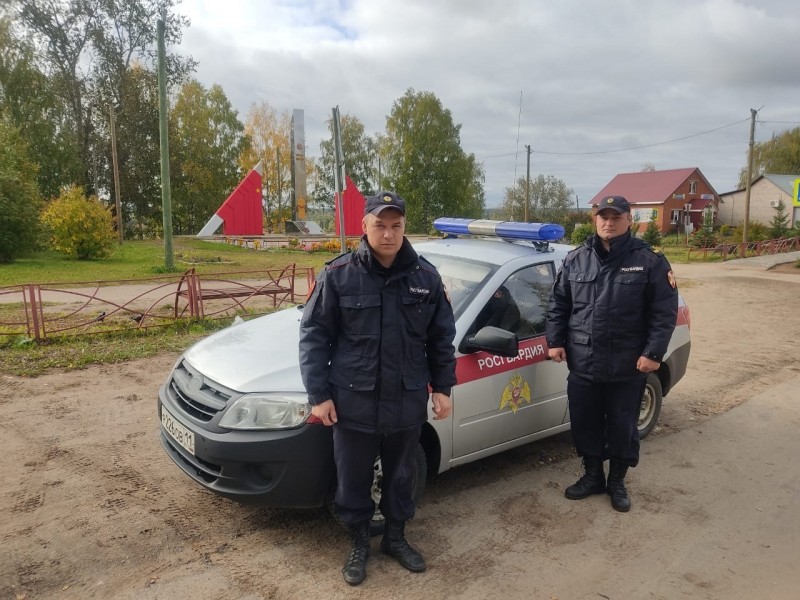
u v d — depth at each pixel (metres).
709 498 3.87
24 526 3.16
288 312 4.24
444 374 2.75
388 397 2.58
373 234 2.48
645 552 3.20
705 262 26.75
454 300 3.71
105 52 36.78
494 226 4.52
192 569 2.85
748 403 5.92
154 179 41.12
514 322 3.87
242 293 9.15
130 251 24.33
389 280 2.54
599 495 3.87
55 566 2.82
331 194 60.47
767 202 56.25
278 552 3.03
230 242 31.06
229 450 2.88
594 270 3.58
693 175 56.75
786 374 7.09
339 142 5.71
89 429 4.55
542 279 4.19
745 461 4.49
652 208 55.69
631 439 3.64
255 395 2.97
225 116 47.34
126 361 6.47
